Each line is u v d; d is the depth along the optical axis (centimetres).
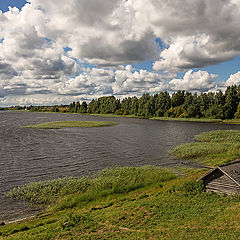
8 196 2108
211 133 5669
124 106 18050
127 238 1305
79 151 4062
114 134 6278
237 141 4716
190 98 13838
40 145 4622
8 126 8506
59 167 3052
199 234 1281
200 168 3034
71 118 13850
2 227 1564
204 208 1705
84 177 2625
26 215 1773
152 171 2773
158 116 14500
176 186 2212
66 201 1958
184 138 5638
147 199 1989
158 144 4803
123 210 1756
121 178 2503
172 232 1345
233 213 1541
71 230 1452
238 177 1923
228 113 11850
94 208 1842
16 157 3600
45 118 13912
